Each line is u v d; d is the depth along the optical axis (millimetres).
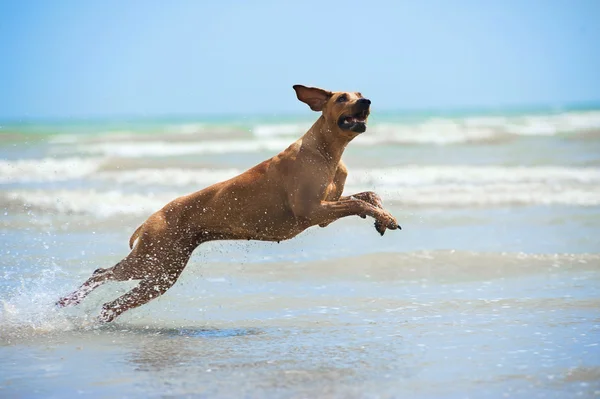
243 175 6949
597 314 6691
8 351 6043
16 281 8266
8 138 27734
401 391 4914
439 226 11328
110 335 6578
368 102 6527
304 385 5078
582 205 12648
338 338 6250
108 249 9875
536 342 5922
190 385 5133
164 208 7266
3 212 12797
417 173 16578
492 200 13273
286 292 7961
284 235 7039
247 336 6422
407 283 8188
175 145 23734
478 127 28656
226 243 10430
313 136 6844
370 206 6605
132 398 4898
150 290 7219
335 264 8953
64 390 5066
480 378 5121
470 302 7309
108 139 26594
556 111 53500
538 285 7883
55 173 17250
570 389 4871
